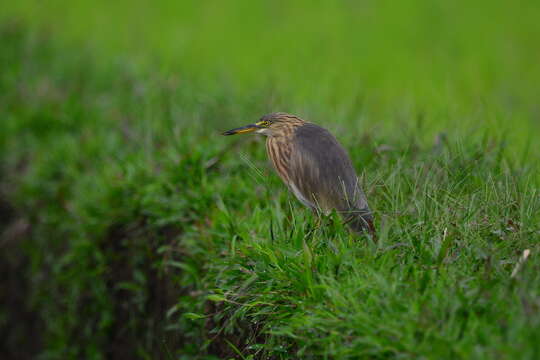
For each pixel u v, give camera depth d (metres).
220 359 7.94
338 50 20.75
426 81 17.62
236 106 13.03
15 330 13.58
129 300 10.42
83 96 15.78
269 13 25.09
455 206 7.04
